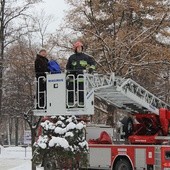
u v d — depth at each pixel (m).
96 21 24.14
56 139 12.07
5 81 36.69
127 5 23.55
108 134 18.95
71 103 14.26
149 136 17.55
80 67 14.75
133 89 17.27
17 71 31.25
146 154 16.64
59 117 12.67
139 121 18.38
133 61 23.05
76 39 23.89
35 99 14.80
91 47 23.33
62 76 14.38
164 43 24.03
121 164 17.39
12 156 36.69
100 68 23.11
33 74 29.12
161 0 23.73
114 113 24.69
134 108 18.50
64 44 23.92
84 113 14.23
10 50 32.91
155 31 23.25
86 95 14.36
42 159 12.42
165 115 17.81
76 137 12.29
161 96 29.64
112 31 24.39
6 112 38.56
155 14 23.64
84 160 12.41
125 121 18.59
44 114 14.55
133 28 23.70
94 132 18.67
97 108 23.75
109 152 17.72
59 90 14.38
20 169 22.81
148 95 17.88
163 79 26.39
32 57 29.38
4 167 25.56
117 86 16.27
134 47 23.14
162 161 16.09
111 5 23.92
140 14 24.00
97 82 15.09
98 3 23.72
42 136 12.53
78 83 14.34
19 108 34.59
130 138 17.83
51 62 14.83
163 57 22.88
